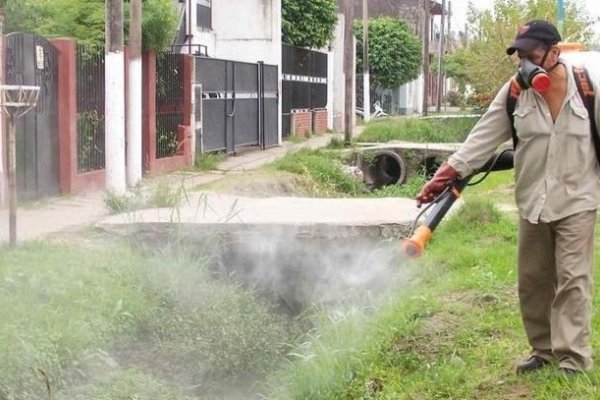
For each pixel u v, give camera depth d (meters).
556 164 7.61
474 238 12.58
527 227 7.93
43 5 18.12
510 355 8.74
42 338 9.44
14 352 9.12
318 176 21.25
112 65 15.69
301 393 9.28
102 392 9.35
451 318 9.68
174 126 20.80
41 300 10.29
